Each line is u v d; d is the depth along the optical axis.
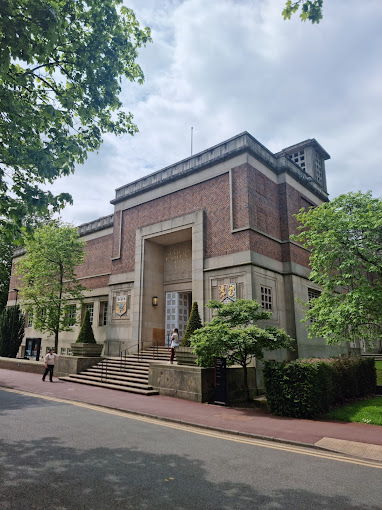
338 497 4.98
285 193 20.19
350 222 12.75
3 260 41.25
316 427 9.30
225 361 12.83
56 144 7.52
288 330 18.39
